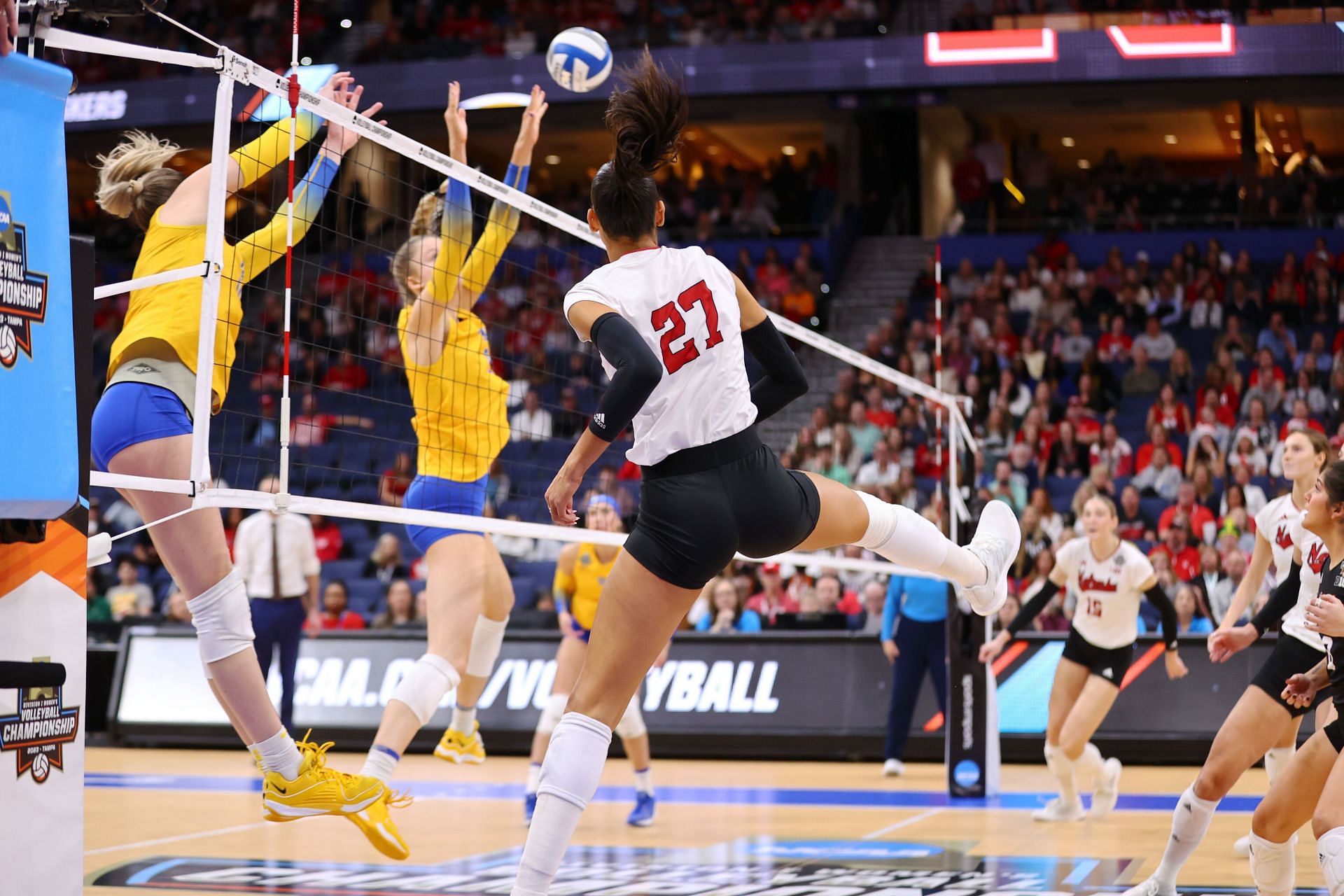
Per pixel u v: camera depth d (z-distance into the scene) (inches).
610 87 683.4
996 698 355.6
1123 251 729.6
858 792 327.9
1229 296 679.1
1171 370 623.5
